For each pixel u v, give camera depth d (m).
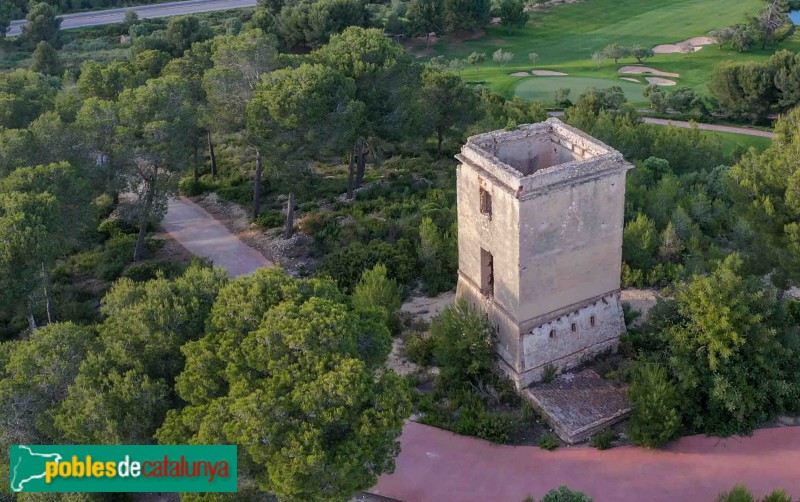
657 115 83.31
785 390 33.69
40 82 65.69
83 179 45.62
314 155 51.06
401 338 41.88
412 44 115.75
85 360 30.02
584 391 36.00
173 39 92.56
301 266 49.97
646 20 124.56
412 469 33.19
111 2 127.50
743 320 33.69
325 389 26.36
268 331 27.73
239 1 130.25
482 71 102.12
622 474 32.31
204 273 33.56
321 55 57.41
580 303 36.25
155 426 29.39
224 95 52.09
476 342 36.47
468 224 37.22
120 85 58.38
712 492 31.16
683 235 48.62
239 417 26.16
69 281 50.03
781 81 77.12
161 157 49.12
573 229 34.22
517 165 38.09
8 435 29.14
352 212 55.28
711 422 34.12
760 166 40.03
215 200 60.44
